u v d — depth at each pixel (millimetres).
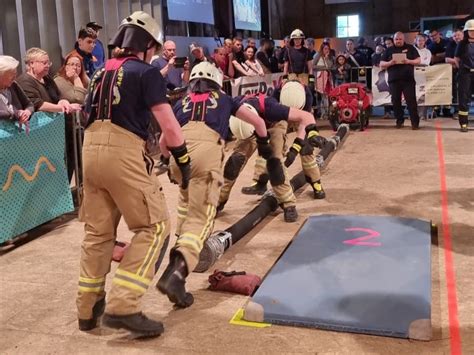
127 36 3041
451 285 3746
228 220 5465
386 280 3535
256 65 10945
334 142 8625
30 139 4910
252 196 6363
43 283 4039
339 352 2928
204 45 12609
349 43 13766
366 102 10891
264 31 18812
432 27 20031
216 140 3723
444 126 11203
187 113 3793
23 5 7570
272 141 5113
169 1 10633
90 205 3096
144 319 3096
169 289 3262
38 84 5332
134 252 3027
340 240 4293
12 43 7324
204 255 4043
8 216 4711
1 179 4617
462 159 7977
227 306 3539
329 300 3322
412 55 10750
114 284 3023
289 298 3365
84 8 8953
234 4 14383
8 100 4797
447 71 11477
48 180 5180
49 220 5309
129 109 2941
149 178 3016
